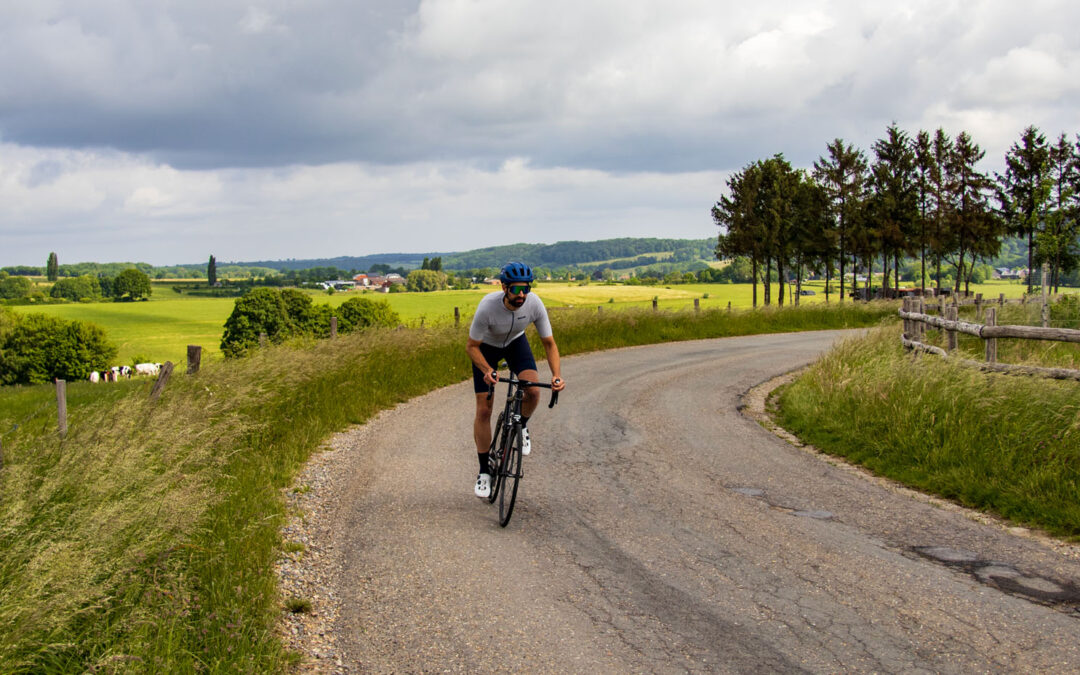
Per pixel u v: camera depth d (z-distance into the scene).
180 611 3.65
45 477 4.41
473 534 5.56
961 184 41.47
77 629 3.51
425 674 3.53
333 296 176.00
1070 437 6.51
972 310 18.88
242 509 5.54
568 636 3.89
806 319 30.72
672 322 26.14
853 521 5.83
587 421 10.31
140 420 6.08
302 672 3.53
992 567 4.77
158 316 139.75
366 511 6.15
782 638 3.83
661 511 6.14
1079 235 38.50
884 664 3.52
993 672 3.41
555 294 141.88
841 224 44.66
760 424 10.15
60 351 70.00
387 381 12.79
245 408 8.35
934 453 7.10
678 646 3.76
